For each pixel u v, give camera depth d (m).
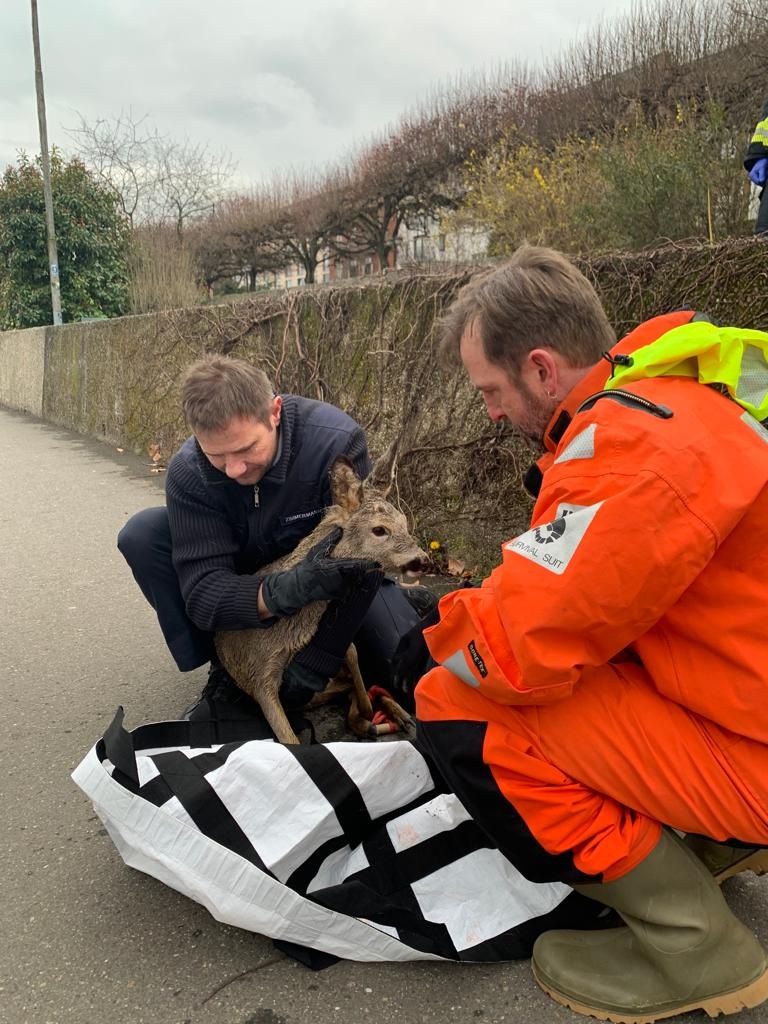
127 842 2.11
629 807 1.79
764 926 2.10
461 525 5.00
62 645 4.21
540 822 1.81
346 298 5.84
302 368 6.44
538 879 1.89
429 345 5.05
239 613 2.87
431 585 4.90
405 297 5.23
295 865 2.11
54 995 1.96
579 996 1.87
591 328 2.01
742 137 6.00
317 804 2.13
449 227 10.14
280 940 2.03
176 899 2.29
